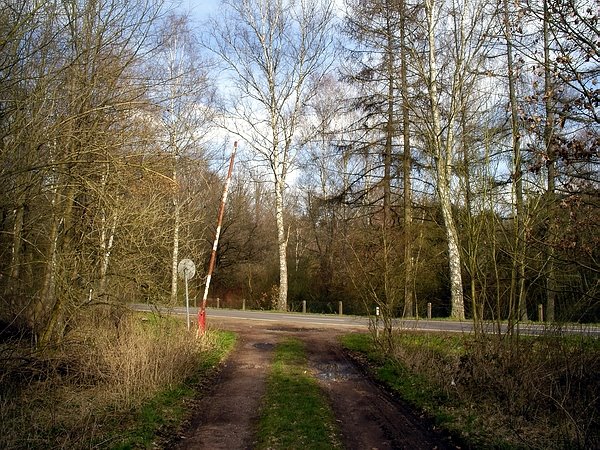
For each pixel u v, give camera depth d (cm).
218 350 1327
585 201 666
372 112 2284
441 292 2231
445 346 1169
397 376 1056
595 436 645
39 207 1009
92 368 948
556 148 664
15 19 831
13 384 821
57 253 1052
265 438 703
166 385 945
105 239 1124
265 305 3650
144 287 1223
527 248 880
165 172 1116
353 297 2719
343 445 681
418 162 2241
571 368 775
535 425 745
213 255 1443
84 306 1109
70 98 934
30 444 638
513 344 881
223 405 877
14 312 1044
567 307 835
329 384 1028
